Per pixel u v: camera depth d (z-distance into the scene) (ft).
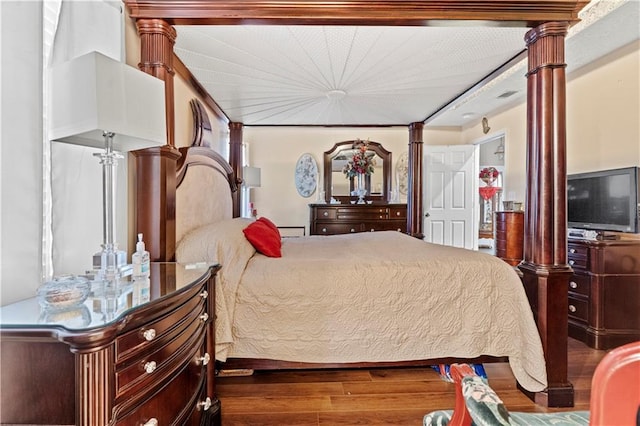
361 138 18.85
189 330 4.07
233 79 9.73
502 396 6.57
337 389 6.87
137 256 4.29
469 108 16.16
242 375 7.37
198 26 6.75
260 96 11.25
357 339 6.42
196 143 9.34
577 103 11.45
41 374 2.76
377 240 9.95
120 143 4.72
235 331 6.28
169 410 3.54
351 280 6.56
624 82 9.79
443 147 17.65
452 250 8.11
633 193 8.86
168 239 6.01
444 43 7.75
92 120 3.63
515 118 15.20
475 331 6.52
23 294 3.46
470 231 17.56
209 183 9.31
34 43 3.55
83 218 4.50
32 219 3.55
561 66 6.30
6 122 3.31
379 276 6.61
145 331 3.12
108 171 4.10
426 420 3.65
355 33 7.26
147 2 5.78
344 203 17.65
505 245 14.51
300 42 7.62
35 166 3.58
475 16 6.17
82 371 2.46
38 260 3.61
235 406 6.26
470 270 6.72
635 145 9.52
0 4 3.25
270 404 6.33
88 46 4.62
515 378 6.79
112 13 5.10
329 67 8.99
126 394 2.86
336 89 10.66
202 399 4.65
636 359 1.67
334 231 16.98
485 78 9.87
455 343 6.51
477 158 17.54
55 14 4.15
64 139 4.00
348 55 8.30
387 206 17.08
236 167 14.52
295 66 8.90
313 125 15.40
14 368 2.76
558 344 6.30
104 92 3.70
